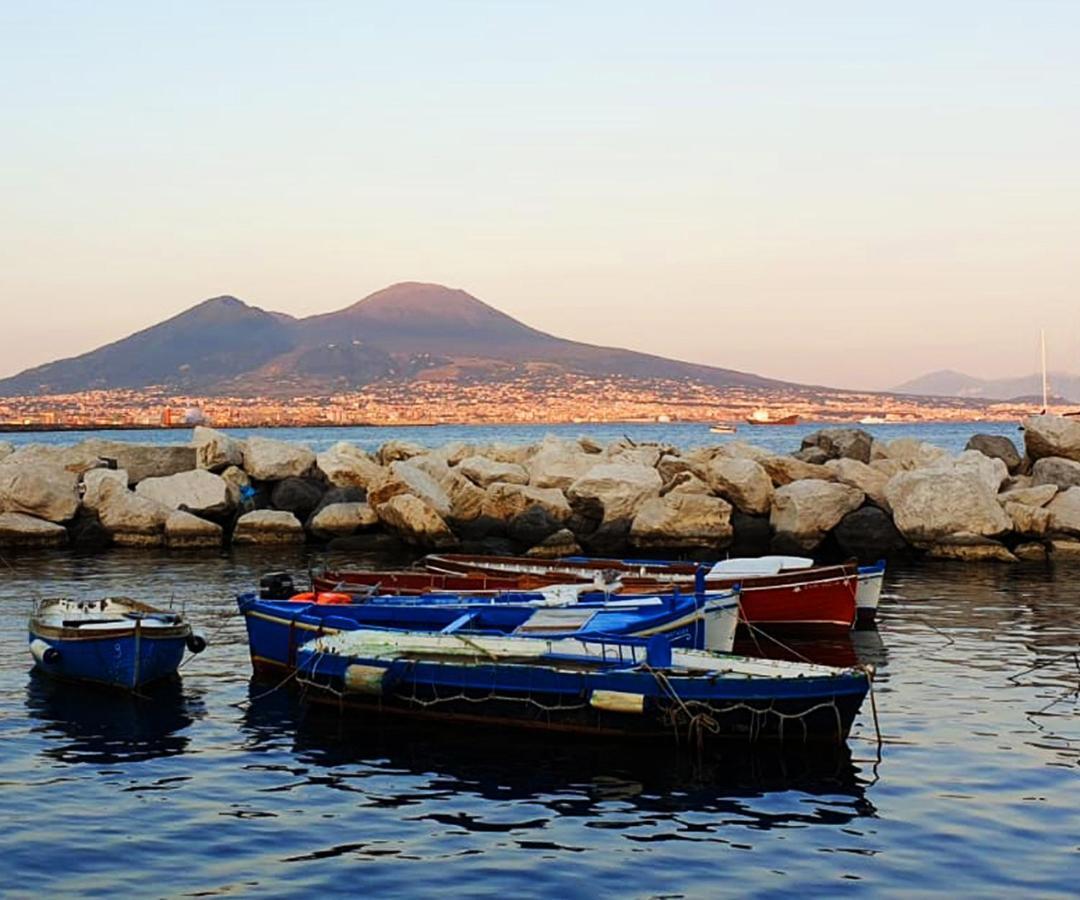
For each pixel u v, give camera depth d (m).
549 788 17.83
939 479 42.38
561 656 21.58
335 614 25.58
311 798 17.34
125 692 23.47
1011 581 37.22
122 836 15.75
